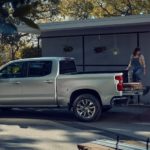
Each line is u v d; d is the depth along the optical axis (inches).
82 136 425.1
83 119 515.2
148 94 663.8
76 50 743.7
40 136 427.8
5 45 1063.6
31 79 534.9
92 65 731.4
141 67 621.6
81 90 516.7
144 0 1333.7
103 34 716.7
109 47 717.9
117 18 631.2
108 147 211.2
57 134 438.0
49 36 761.6
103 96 505.0
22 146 380.2
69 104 522.6
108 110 611.2
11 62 550.0
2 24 116.3
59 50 756.6
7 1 116.4
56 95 525.7
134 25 677.3
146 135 428.1
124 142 231.5
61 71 529.0
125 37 701.9
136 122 513.0
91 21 652.7
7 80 545.6
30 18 118.5
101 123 506.3
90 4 1355.8
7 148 372.2
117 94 499.5
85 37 736.3
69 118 549.0
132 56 625.6
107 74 502.9
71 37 746.8
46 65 532.4
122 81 504.1
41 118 550.9
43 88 530.3
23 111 615.2
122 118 542.0
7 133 446.9
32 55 1072.2
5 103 550.6
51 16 1107.3
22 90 539.5
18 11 116.5
